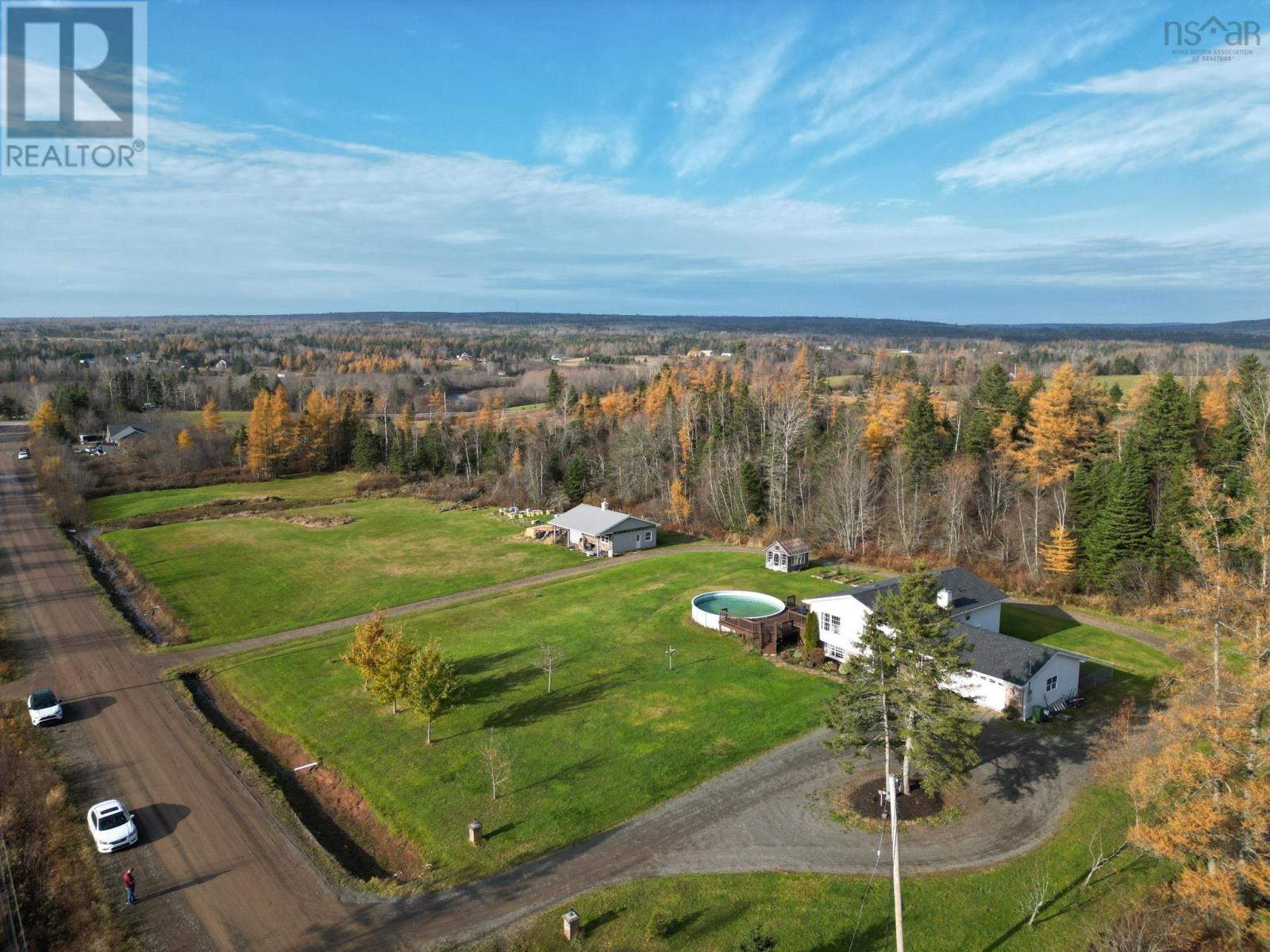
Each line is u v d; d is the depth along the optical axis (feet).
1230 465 200.64
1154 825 98.12
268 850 99.09
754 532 272.92
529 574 228.84
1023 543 218.38
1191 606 86.02
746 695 141.59
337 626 185.57
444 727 131.54
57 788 112.27
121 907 88.33
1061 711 133.80
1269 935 69.87
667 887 90.27
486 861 96.22
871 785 111.75
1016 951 80.18
